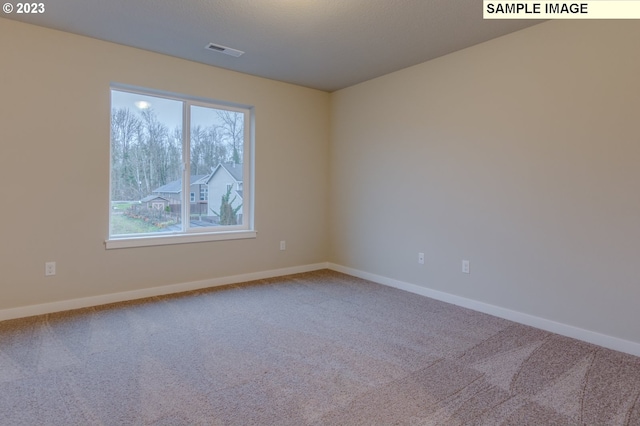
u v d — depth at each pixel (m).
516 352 2.46
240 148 4.30
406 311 3.28
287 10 2.67
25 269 2.97
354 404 1.84
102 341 2.55
